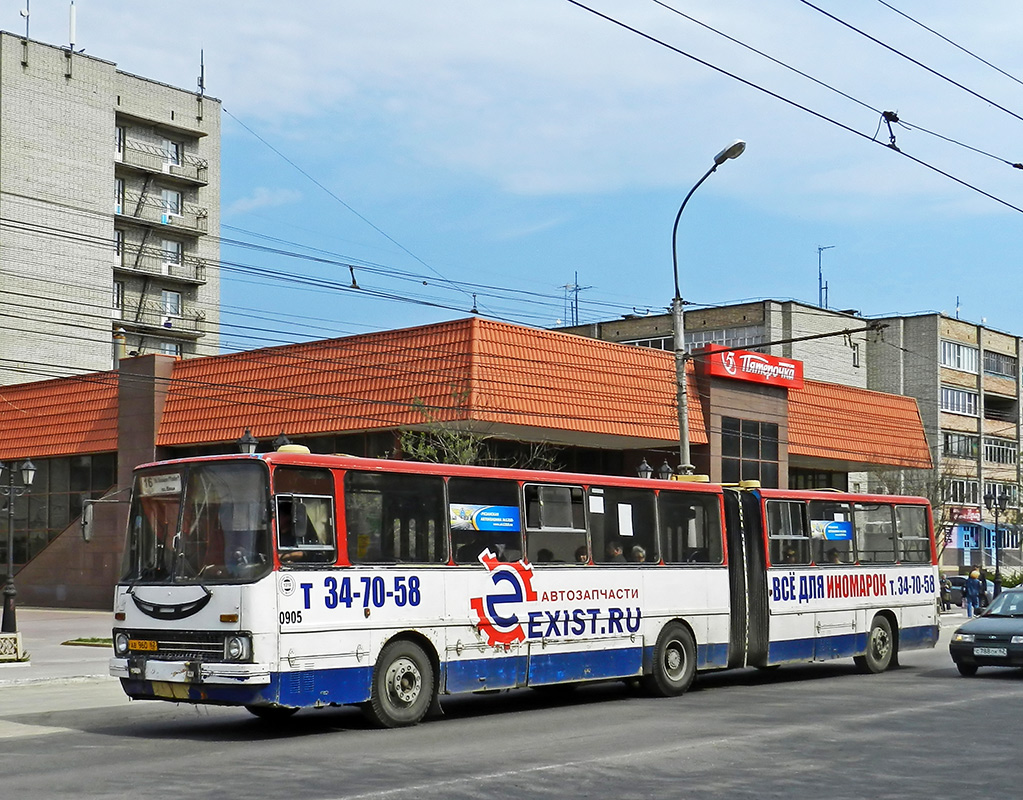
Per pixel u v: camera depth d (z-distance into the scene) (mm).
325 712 17344
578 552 18188
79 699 19766
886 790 10789
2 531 50312
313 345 40719
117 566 46094
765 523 21703
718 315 72562
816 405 50250
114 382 46500
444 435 36344
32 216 65625
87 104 68250
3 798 10172
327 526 14906
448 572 16172
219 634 14109
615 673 18484
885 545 24547
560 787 10766
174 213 73062
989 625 22984
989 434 79000
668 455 45031
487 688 16531
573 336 39812
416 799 10133
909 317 75312
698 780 11219
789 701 18531
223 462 14703
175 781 11062
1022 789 10875
